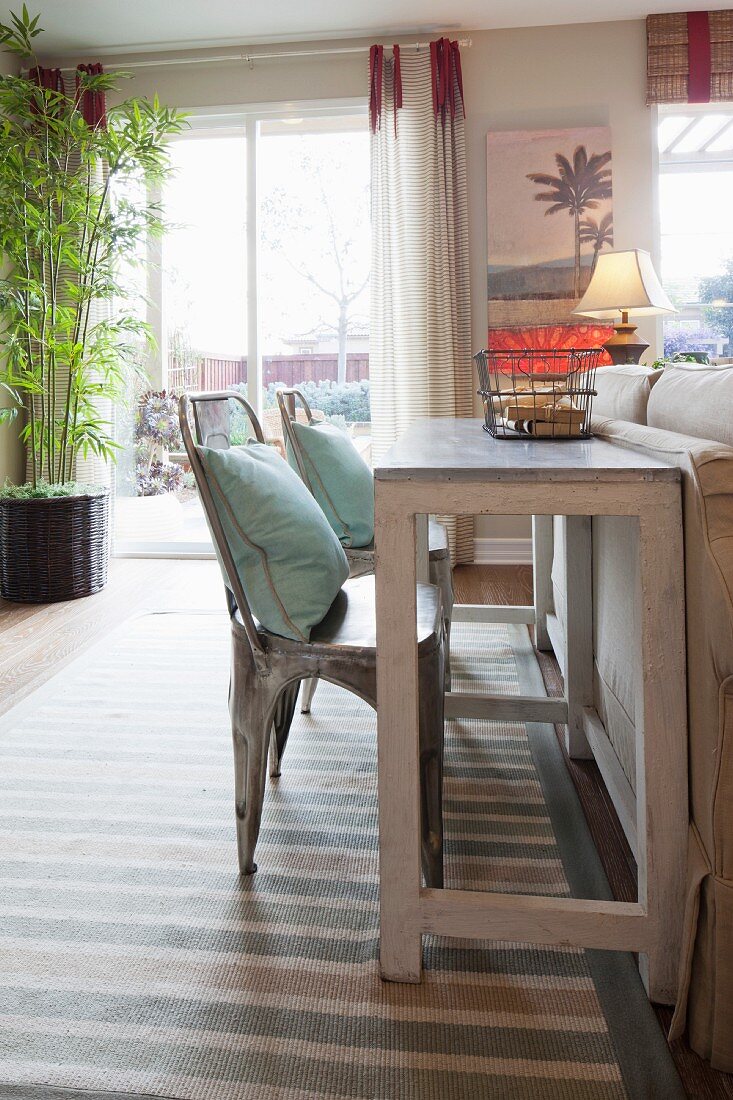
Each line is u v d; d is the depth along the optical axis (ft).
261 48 14.42
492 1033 3.72
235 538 4.70
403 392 14.37
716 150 14.69
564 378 5.50
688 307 14.99
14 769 6.52
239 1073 3.51
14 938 4.42
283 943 4.39
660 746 3.76
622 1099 3.34
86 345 14.73
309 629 4.75
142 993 4.00
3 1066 3.54
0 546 12.19
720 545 3.33
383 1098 3.37
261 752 4.91
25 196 12.46
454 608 9.34
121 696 8.16
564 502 3.70
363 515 7.25
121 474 15.52
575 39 14.02
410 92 14.02
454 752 6.78
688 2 13.29
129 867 5.13
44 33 13.85
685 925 3.59
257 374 15.37
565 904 3.99
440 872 4.50
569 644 6.48
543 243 14.20
